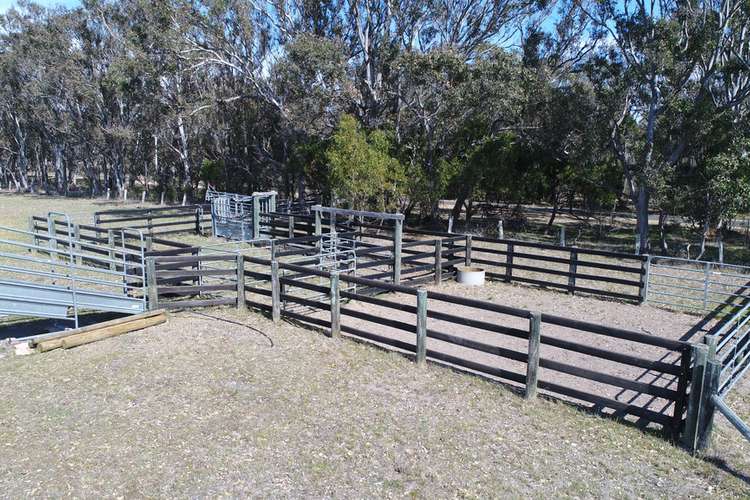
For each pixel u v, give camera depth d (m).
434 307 10.89
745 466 4.82
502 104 21.95
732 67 19.92
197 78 36.12
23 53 45.62
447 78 22.89
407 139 26.03
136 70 32.91
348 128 22.14
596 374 5.75
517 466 4.82
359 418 5.69
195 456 4.92
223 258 9.84
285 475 4.64
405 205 26.06
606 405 5.74
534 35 27.31
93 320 9.47
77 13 43.09
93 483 4.49
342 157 22.16
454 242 14.29
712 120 18.55
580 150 21.81
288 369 7.05
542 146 23.75
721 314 10.55
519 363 7.86
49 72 44.31
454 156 26.06
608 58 21.64
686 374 5.15
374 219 23.41
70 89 44.00
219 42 29.19
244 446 5.10
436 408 5.96
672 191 18.48
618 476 4.67
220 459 4.88
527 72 22.34
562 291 12.52
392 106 27.11
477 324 6.63
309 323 8.95
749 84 19.19
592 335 9.25
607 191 24.88
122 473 4.64
